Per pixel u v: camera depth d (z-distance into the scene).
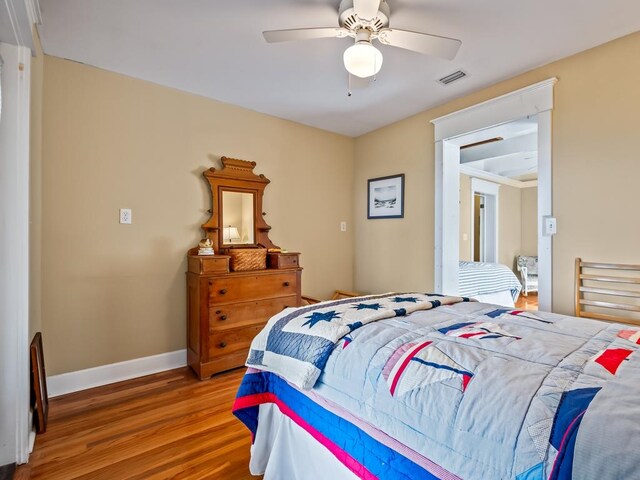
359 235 3.87
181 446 1.70
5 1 1.32
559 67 2.24
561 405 0.70
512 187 6.77
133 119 2.52
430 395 0.86
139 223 2.56
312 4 1.72
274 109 3.12
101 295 2.40
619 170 2.00
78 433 1.80
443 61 2.26
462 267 4.25
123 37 2.01
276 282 2.87
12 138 1.56
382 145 3.59
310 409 1.22
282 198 3.35
